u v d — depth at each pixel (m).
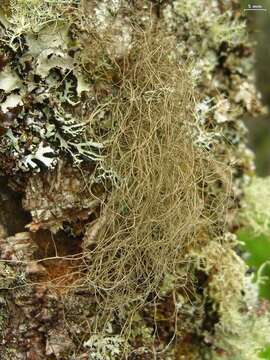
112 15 0.26
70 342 0.27
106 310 0.27
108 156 0.26
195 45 0.28
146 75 0.26
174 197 0.26
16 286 0.26
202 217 0.28
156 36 0.27
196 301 0.28
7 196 0.27
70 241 0.27
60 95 0.26
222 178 0.28
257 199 0.31
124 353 0.27
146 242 0.26
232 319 0.29
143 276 0.27
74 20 0.26
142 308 0.28
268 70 0.50
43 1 0.25
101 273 0.26
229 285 0.29
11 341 0.27
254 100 0.30
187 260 0.28
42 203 0.26
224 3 0.29
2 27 0.25
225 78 0.29
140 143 0.26
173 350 0.28
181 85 0.27
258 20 0.43
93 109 0.26
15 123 0.26
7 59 0.26
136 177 0.26
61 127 0.26
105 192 0.27
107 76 0.26
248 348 0.29
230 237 0.29
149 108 0.26
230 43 0.29
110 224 0.26
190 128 0.27
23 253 0.27
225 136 0.29
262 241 0.40
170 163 0.26
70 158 0.26
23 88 0.26
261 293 0.40
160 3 0.27
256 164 0.55
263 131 0.56
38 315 0.27
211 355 0.29
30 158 0.26
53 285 0.26
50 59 0.26
